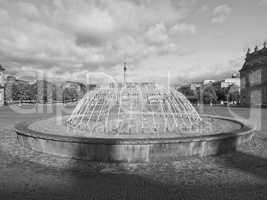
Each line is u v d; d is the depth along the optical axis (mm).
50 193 5055
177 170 6488
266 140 10297
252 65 65250
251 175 6125
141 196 4922
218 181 5727
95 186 5430
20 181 5711
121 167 6727
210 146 7734
